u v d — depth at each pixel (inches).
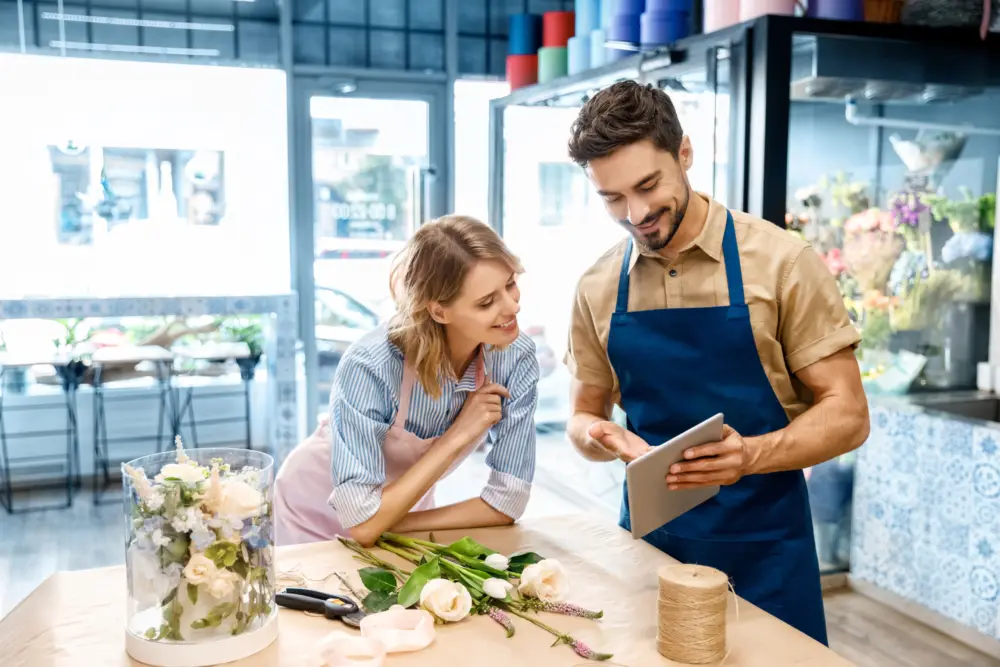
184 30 184.4
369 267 204.4
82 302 161.2
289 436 176.7
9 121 178.9
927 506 119.8
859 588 132.0
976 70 111.1
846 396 65.4
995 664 109.7
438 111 203.3
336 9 192.4
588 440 72.8
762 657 50.2
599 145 60.7
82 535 157.8
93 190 185.5
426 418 72.8
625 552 67.6
